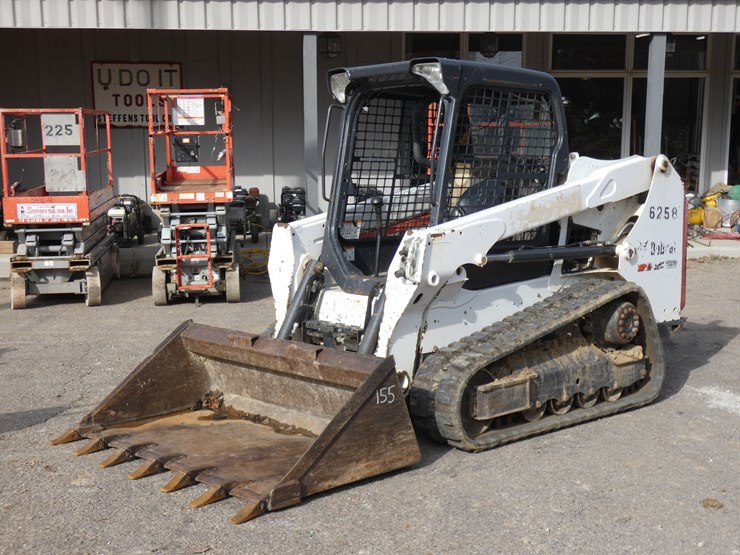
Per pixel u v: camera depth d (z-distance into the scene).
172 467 4.83
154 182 9.68
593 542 4.17
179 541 4.20
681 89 15.27
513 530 4.29
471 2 11.04
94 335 8.44
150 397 5.61
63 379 6.96
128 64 13.95
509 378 5.45
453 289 5.45
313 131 11.16
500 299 5.79
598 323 6.10
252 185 14.46
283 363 5.18
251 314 9.38
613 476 4.95
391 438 4.82
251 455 4.94
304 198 13.51
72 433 5.46
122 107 14.02
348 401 4.67
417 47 14.55
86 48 13.84
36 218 9.50
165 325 8.88
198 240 9.73
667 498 4.66
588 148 15.34
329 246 6.00
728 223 14.38
